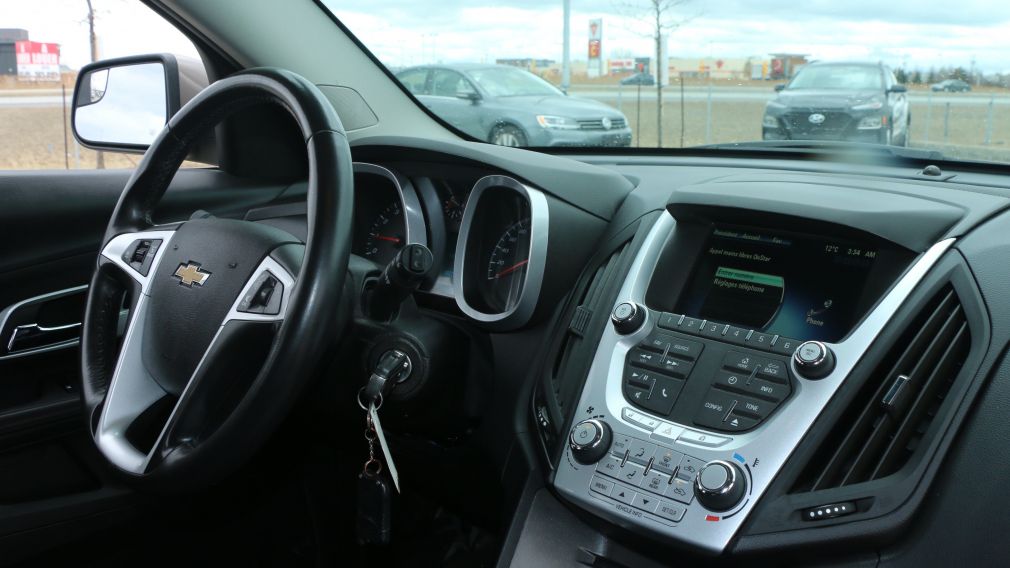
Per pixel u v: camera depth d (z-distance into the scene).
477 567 1.72
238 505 1.73
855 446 1.01
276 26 1.90
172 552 1.68
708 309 1.22
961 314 1.03
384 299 1.24
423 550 1.81
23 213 1.58
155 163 1.28
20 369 1.54
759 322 1.17
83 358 1.20
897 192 1.29
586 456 1.12
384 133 2.08
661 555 1.09
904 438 1.00
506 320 1.43
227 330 1.05
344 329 1.17
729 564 1.02
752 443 1.03
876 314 1.06
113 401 1.12
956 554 0.93
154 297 1.15
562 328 1.38
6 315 1.53
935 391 1.01
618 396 1.16
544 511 1.21
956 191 1.29
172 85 1.90
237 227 1.13
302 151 2.06
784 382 1.06
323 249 1.02
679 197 1.29
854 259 1.14
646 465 1.08
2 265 1.54
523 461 1.29
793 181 1.43
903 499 0.96
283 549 1.83
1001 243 1.07
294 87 1.12
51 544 1.50
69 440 1.55
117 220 1.27
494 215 1.55
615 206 1.52
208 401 1.04
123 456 1.05
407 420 1.39
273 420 1.00
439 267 1.61
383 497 1.25
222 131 1.95
